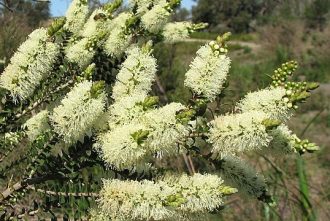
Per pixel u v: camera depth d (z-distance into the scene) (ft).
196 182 1.06
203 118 1.10
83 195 1.12
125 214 1.04
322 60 8.48
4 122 1.29
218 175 1.21
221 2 17.71
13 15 3.40
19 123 1.43
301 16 11.85
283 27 10.36
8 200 1.27
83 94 1.09
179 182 1.07
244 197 1.23
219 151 1.10
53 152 1.32
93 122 1.12
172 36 1.59
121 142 1.02
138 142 1.01
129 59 1.20
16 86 1.22
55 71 1.34
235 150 1.07
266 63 8.89
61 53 1.34
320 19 11.37
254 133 1.04
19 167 1.39
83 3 1.45
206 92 1.13
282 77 1.17
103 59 1.41
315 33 10.03
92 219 1.10
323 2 11.59
